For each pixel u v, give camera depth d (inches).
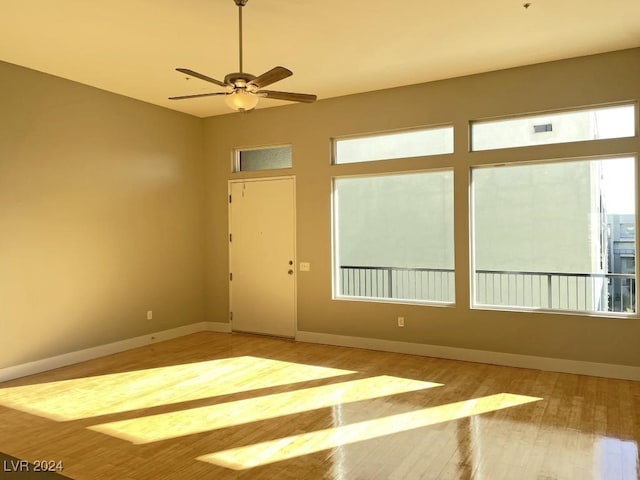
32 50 171.0
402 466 112.2
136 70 192.7
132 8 140.2
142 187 237.0
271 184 252.5
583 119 185.0
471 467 111.3
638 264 175.6
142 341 235.5
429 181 217.0
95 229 214.2
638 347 173.9
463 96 203.9
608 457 115.3
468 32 159.8
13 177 183.6
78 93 207.2
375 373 186.4
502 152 196.7
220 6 139.6
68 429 135.3
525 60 186.1
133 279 231.9
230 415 144.8
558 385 169.3
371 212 231.0
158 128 246.1
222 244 268.5
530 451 118.9
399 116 217.6
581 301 189.6
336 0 136.5
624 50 175.9
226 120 265.3
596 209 186.5
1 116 179.9
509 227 201.8
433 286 216.5
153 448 123.0
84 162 209.5
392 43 168.2
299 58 181.9
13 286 183.3
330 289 236.4
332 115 233.6
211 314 272.8
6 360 180.9
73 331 204.5
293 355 215.5
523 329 192.9
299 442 125.6
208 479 107.1
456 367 193.8
